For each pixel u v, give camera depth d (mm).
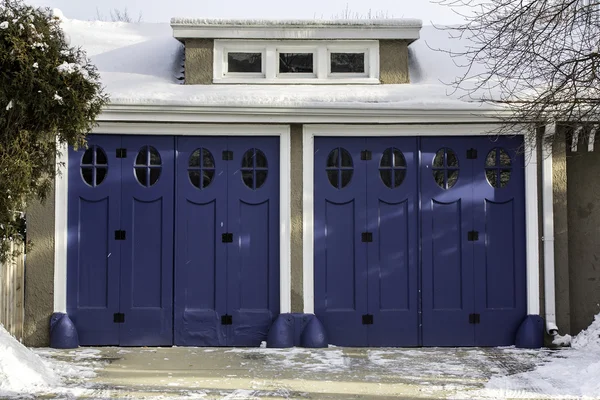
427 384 7527
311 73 10094
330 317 9531
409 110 9258
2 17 7020
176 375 7875
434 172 9672
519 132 9367
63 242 9352
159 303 9500
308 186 9516
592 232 9734
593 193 9750
